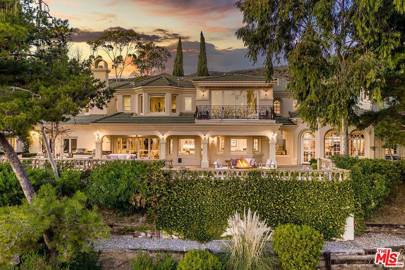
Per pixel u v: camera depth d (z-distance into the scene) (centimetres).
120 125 2842
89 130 3103
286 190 1322
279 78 3028
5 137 966
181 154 3070
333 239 1318
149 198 1321
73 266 948
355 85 1506
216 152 3039
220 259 1034
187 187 1323
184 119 2955
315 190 1321
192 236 1302
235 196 1312
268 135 2814
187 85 3250
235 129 2836
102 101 1652
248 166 2559
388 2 1386
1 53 916
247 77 2953
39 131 1648
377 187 1394
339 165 1597
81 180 1458
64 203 881
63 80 1070
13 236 775
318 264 1130
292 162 3070
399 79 1552
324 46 1583
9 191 1269
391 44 1405
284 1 1652
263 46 1847
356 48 1602
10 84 1053
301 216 1312
